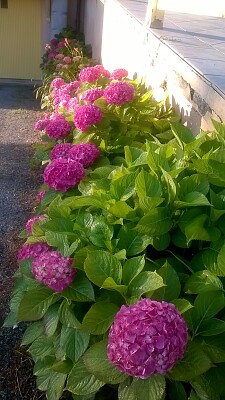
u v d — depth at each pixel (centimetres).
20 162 555
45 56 859
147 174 177
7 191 479
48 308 176
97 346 146
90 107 296
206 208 177
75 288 166
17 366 252
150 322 126
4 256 357
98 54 689
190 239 163
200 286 159
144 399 129
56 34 913
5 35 1001
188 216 175
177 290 155
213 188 186
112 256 160
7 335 274
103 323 154
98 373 139
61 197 236
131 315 129
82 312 174
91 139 300
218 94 233
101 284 157
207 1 604
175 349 125
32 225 212
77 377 156
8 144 613
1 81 1019
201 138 205
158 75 353
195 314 154
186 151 198
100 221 183
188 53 314
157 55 355
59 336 180
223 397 152
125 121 314
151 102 328
